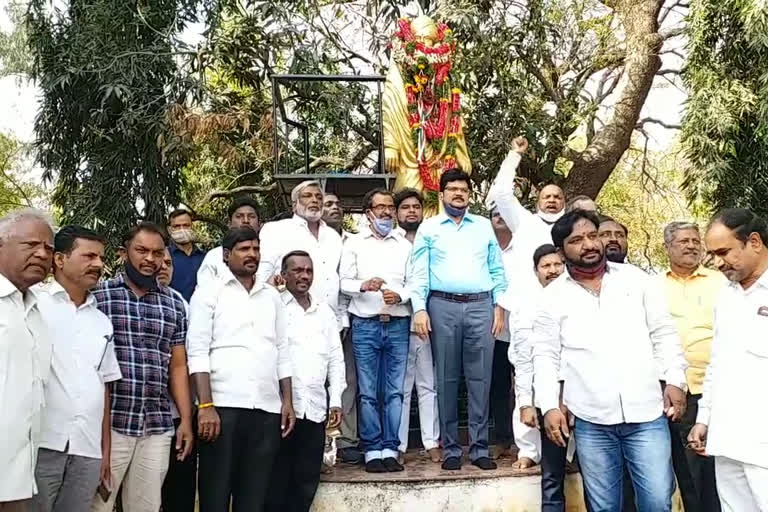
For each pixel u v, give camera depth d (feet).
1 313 9.82
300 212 16.33
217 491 12.87
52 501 11.19
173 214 17.78
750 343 10.56
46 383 10.71
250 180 37.88
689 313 14.96
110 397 12.29
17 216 10.19
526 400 14.34
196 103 32.14
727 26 29.14
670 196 46.21
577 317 12.31
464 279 15.61
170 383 13.20
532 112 35.47
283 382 13.79
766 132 28.04
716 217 10.96
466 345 15.72
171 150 31.32
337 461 16.71
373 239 16.52
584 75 38.99
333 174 22.20
